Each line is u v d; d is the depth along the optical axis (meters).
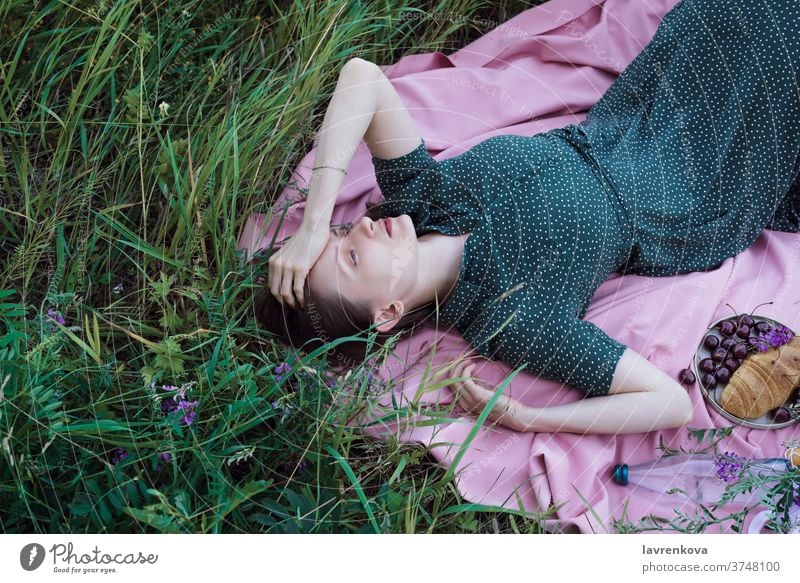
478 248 1.59
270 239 1.71
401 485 1.49
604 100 1.83
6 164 1.60
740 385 1.63
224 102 1.74
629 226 1.68
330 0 1.73
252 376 1.44
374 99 1.57
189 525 1.32
